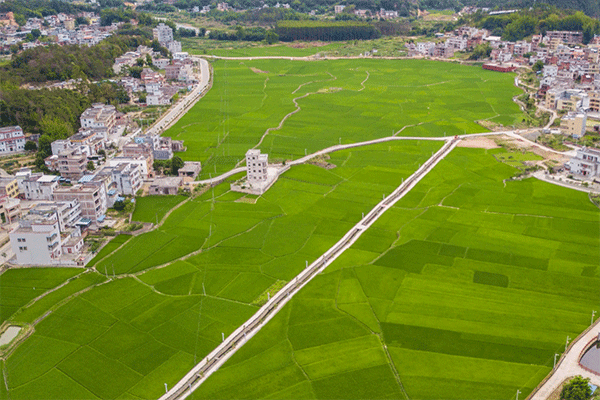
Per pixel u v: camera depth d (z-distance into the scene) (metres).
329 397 184.75
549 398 182.12
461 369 195.88
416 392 186.25
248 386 190.25
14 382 194.38
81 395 188.38
